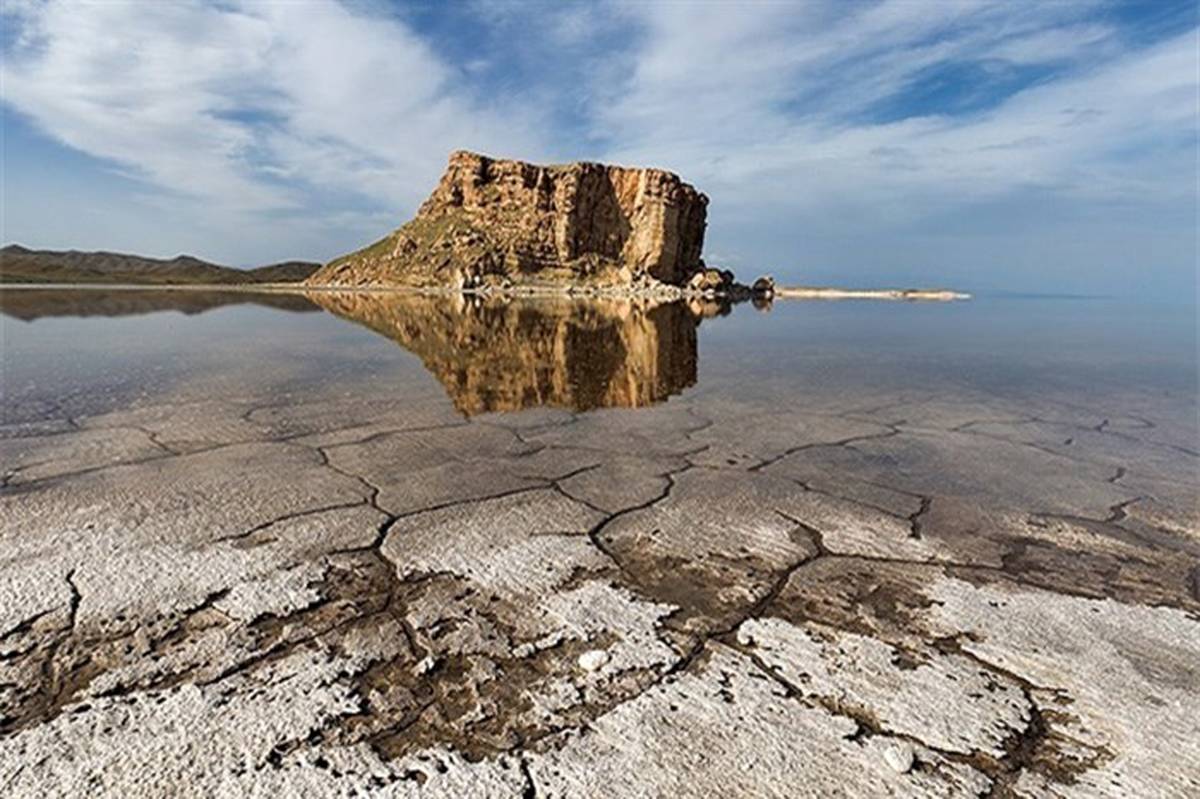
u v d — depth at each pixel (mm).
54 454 4906
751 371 10344
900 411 7316
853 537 3773
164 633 2609
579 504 4191
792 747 2107
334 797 1855
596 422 6543
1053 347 14883
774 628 2807
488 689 2350
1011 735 2193
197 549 3352
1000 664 2588
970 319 27016
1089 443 5973
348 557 3338
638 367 10539
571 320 20312
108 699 2213
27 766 1920
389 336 14703
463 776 1948
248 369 9297
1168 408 7633
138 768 1930
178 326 16656
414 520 3844
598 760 2027
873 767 2033
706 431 6246
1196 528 3990
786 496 4430
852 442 5910
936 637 2770
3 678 2297
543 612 2879
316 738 2078
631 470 4941
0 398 6891
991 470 5105
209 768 1939
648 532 3781
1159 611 3020
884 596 3105
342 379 8625
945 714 2285
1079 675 2529
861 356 12680
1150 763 2086
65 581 2977
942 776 2008
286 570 3166
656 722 2205
